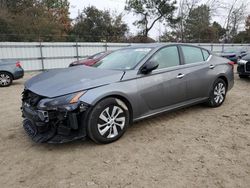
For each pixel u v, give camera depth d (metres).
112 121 3.60
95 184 2.66
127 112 3.76
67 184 2.68
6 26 22.91
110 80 3.61
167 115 4.89
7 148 3.54
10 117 5.03
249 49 17.52
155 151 3.39
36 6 28.50
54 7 31.95
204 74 4.92
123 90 3.64
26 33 24.12
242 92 7.20
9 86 9.75
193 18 34.69
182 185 2.62
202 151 3.37
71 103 3.21
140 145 3.57
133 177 2.78
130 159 3.18
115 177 2.79
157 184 2.65
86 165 3.05
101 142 3.55
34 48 16.25
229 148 3.45
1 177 2.83
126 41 32.31
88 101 3.28
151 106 4.06
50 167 3.02
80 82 3.48
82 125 3.34
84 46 18.19
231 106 5.55
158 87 4.08
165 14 34.16
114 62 4.37
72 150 3.45
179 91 4.45
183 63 4.62
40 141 3.30
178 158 3.19
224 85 5.51
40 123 3.34
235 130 4.10
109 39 32.69
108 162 3.11
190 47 4.92
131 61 4.17
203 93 5.00
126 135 3.92
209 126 4.29
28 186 2.65
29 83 3.91
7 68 9.66
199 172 2.86
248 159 3.14
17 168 3.01
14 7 27.73
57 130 3.31
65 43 17.33
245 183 2.65
